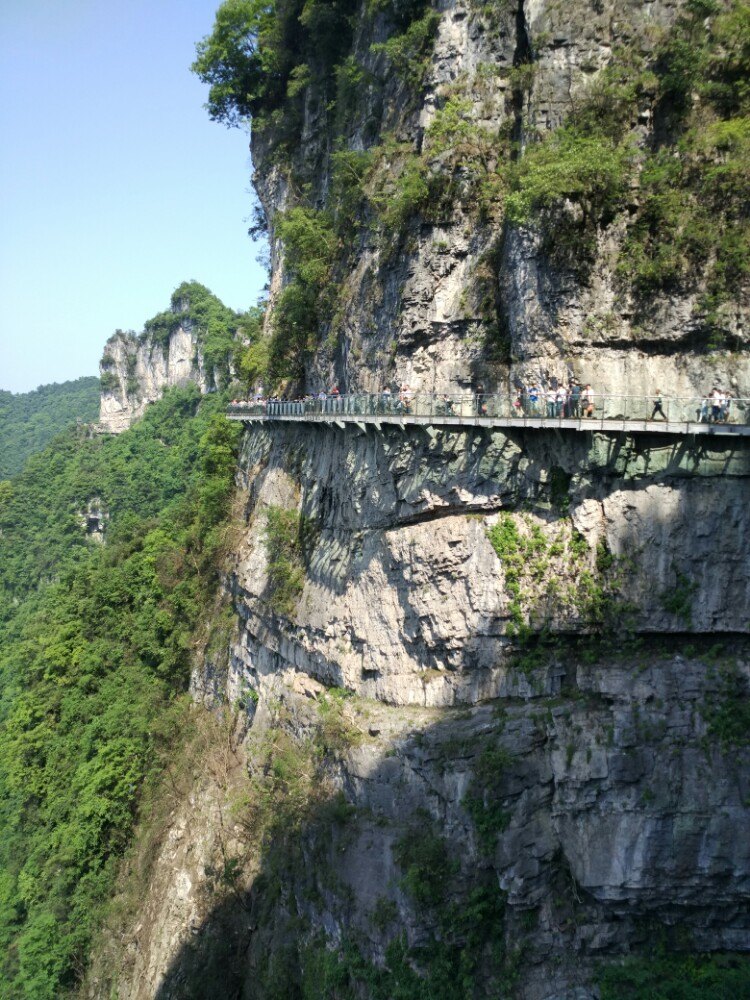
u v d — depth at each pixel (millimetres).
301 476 37188
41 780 47844
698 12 25094
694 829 21734
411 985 23844
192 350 138625
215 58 51562
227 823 34781
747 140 23672
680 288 24344
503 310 27859
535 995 22875
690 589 22969
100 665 52125
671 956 22453
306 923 28359
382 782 26859
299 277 39219
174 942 34188
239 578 40406
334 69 40594
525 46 28578
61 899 41156
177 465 110688
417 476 27969
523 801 23750
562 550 24891
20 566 105312
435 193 29266
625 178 24812
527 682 25047
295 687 33625
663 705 22688
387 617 28969
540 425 23859
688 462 23078
